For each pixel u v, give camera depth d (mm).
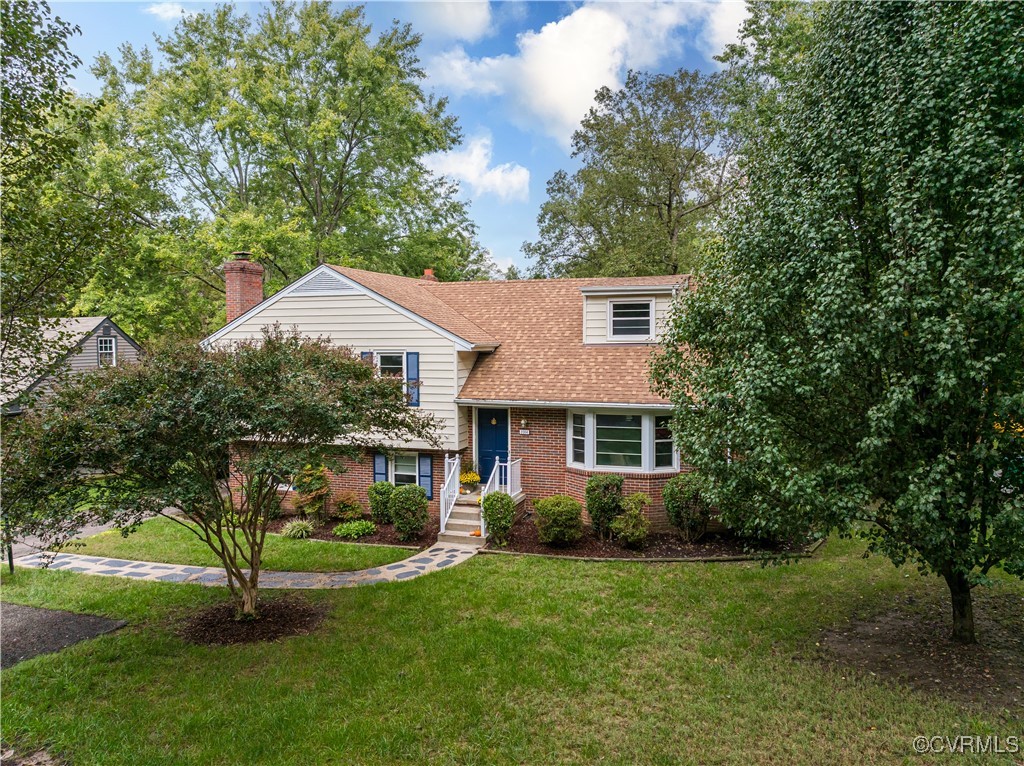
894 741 6000
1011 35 6141
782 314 7742
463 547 13477
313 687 7426
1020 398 5797
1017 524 6059
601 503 13555
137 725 6680
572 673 7566
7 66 7523
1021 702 6625
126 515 7816
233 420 7828
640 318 16391
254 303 19094
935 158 6383
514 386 15727
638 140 33062
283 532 14812
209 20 28891
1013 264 5789
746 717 6527
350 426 9172
